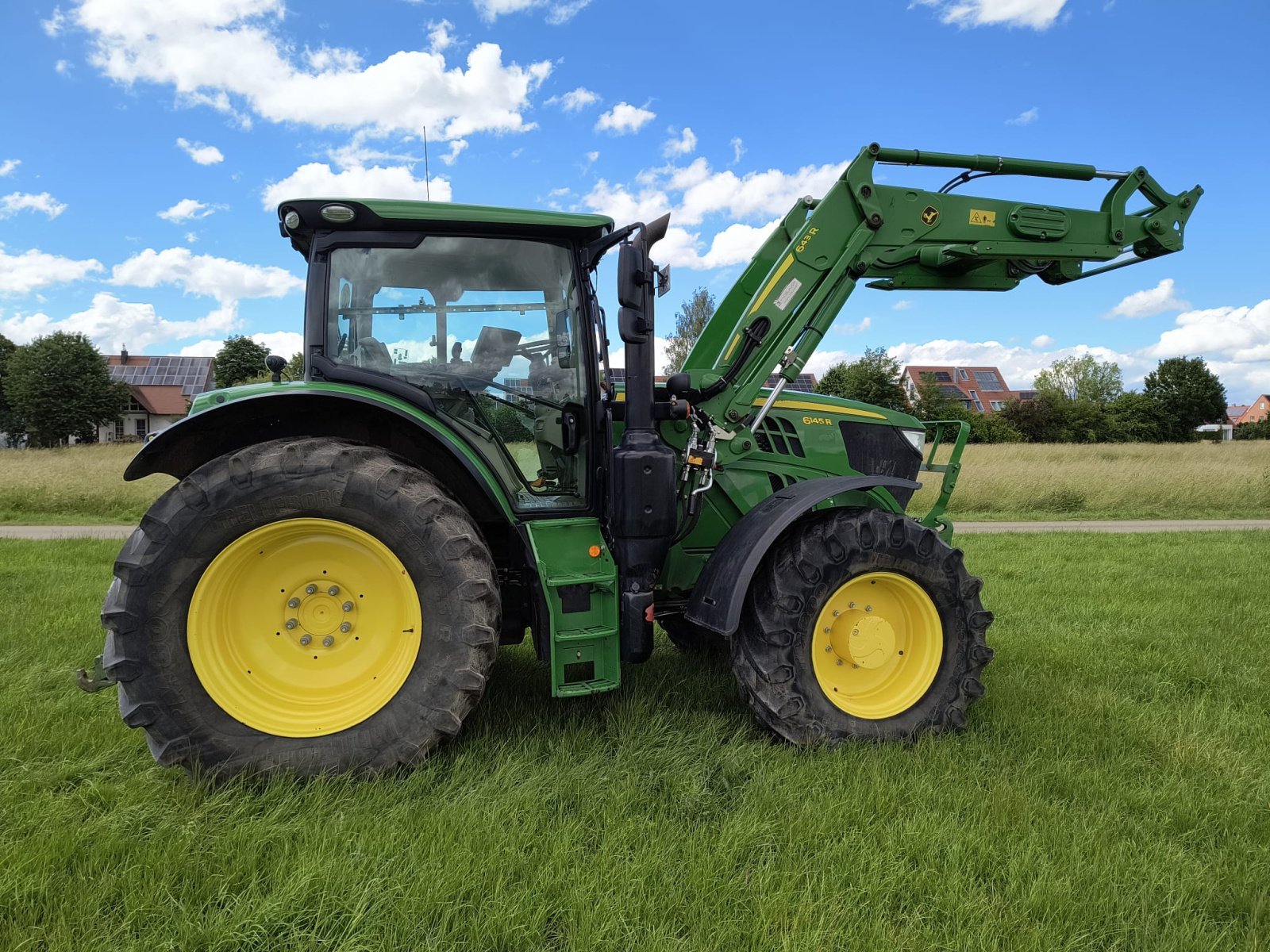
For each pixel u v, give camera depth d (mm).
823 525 3074
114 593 2521
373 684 2736
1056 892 2006
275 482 2584
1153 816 2479
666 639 4547
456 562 2674
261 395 2752
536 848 2182
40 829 2230
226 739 2551
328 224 2922
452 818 2293
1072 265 4023
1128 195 3914
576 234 3090
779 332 3514
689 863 2100
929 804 2486
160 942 1798
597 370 3133
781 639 2951
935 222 3682
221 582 2600
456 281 3053
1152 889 2068
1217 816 2480
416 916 1882
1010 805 2410
